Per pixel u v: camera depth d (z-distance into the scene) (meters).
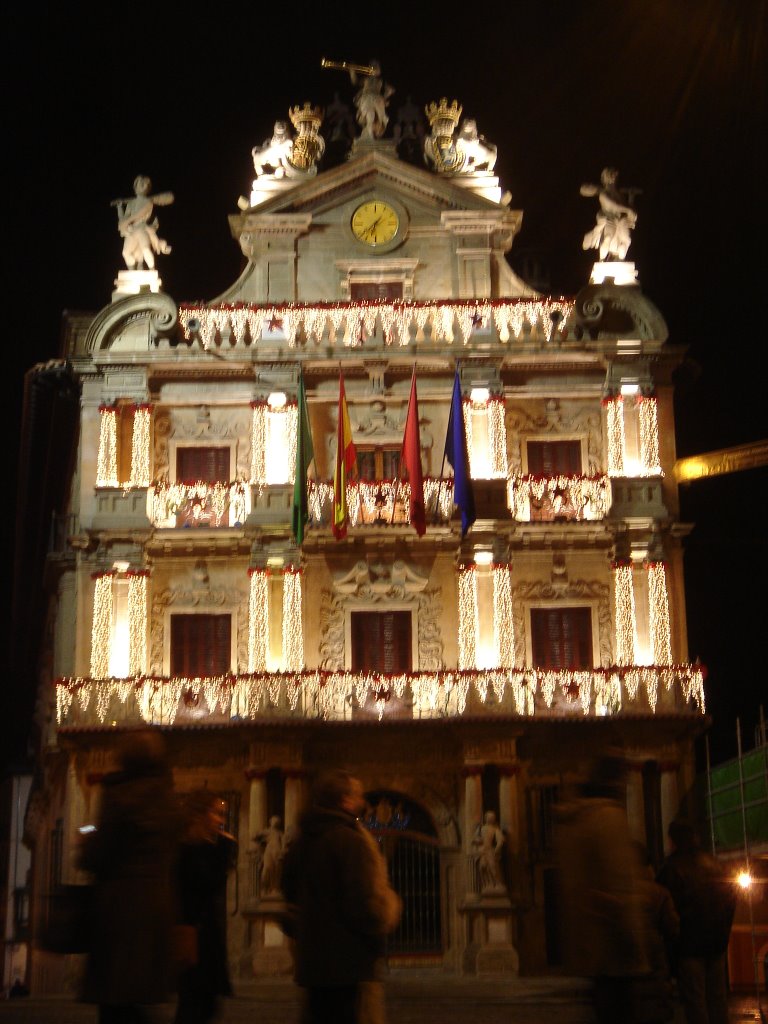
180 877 12.91
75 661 40.12
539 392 41.72
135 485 40.25
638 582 40.16
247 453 41.53
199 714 38.91
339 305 41.12
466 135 43.47
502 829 38.25
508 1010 27.69
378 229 42.53
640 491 40.16
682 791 38.66
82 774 38.62
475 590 39.81
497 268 42.53
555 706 39.00
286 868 12.58
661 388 41.34
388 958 38.19
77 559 40.62
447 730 38.78
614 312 41.44
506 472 40.62
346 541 40.25
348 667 40.00
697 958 16.20
